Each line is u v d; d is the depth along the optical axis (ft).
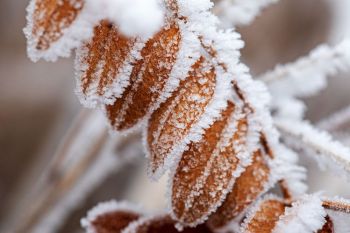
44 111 2.39
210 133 0.70
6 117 2.36
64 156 1.07
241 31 1.77
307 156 0.81
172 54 0.66
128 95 0.67
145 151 0.70
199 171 0.69
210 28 0.68
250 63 1.80
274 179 0.72
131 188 1.56
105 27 0.65
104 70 0.66
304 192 0.73
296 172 0.73
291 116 0.99
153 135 0.68
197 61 0.68
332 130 0.99
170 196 0.70
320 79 0.97
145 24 0.63
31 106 2.39
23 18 2.51
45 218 1.09
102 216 0.79
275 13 1.77
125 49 0.65
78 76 0.66
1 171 2.25
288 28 1.80
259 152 0.72
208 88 0.68
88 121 1.08
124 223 0.79
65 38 0.64
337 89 1.97
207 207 0.70
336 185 1.63
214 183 0.70
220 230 0.73
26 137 2.36
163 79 0.67
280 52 1.81
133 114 0.68
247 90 0.71
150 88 0.67
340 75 1.96
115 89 0.66
